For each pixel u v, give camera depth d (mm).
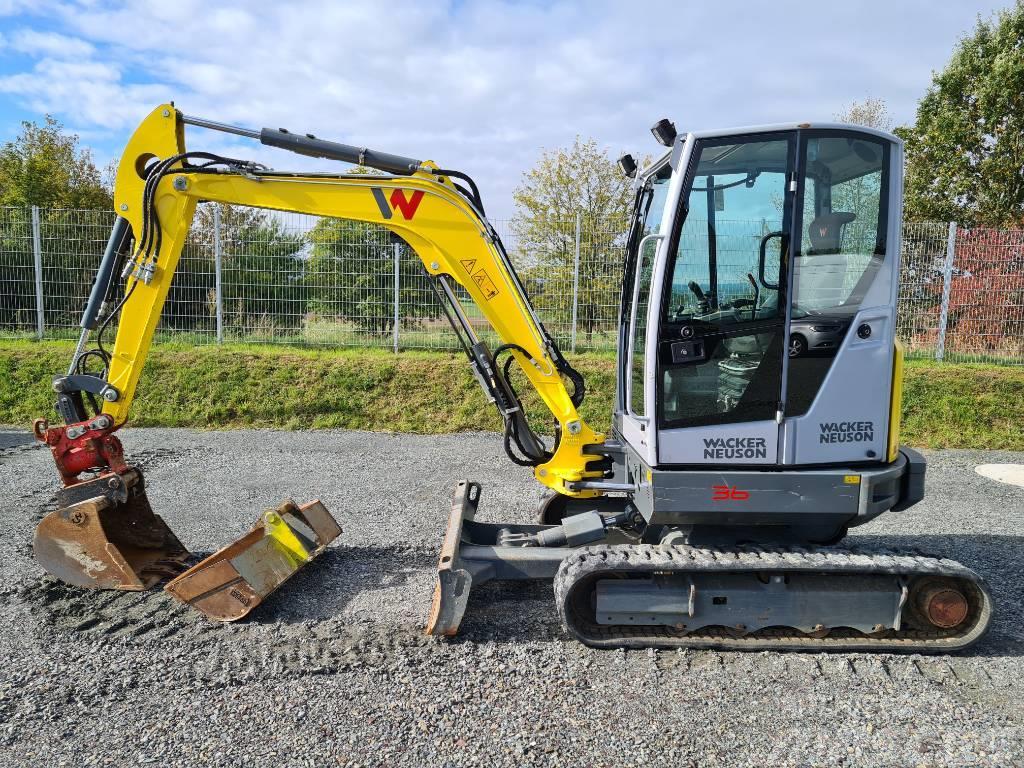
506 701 3109
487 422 9250
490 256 4199
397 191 4129
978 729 2967
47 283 10953
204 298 10836
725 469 3611
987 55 15594
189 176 4082
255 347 10695
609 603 3604
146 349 4203
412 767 2666
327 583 4375
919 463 3797
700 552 3604
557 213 14289
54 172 18312
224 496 6230
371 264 10773
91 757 2703
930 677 3383
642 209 4410
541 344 4234
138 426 9031
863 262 3537
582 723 2961
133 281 4137
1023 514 6105
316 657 3449
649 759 2740
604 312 10711
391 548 4984
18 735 2830
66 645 3547
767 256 3535
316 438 8633
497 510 5949
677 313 3592
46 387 9562
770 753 2791
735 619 3607
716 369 3604
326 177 4098
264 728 2893
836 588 3586
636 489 3961
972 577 3479
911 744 2861
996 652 3613
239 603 3797
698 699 3160
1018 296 10305
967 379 9758
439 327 10844
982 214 15523
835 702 3158
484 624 3842
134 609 3947
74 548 4004
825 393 3562
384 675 3307
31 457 7457
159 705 3047
